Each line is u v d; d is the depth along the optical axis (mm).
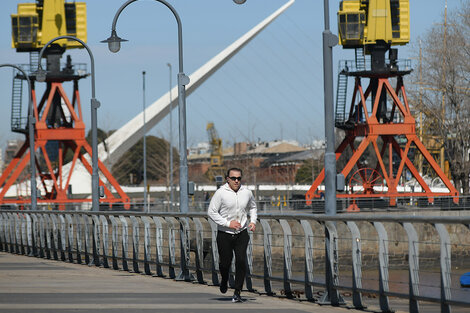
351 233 42375
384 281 39875
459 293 34594
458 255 36406
